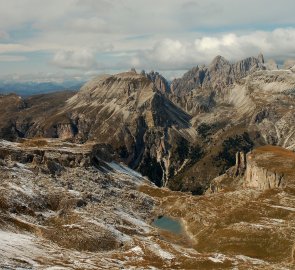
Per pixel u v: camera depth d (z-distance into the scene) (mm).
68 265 149375
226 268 168875
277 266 171250
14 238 176625
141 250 198000
